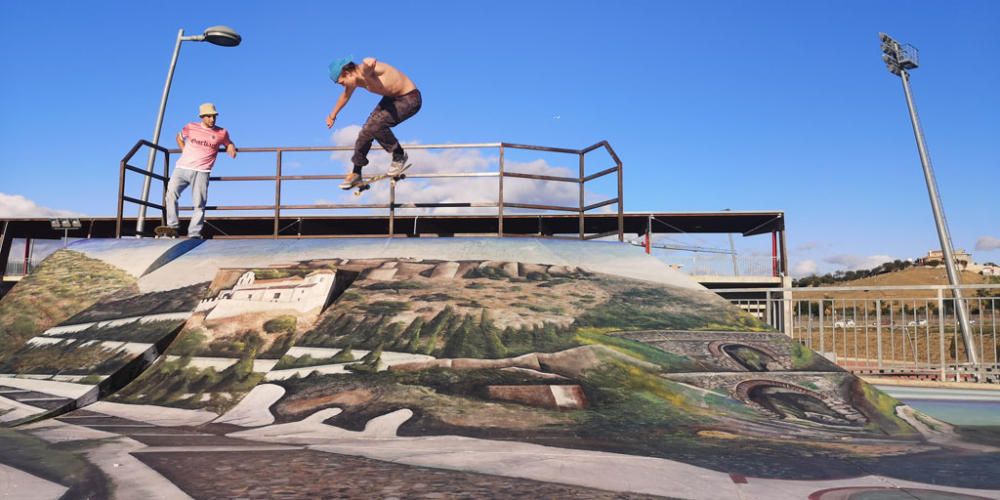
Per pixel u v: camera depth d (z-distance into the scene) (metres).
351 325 6.45
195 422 5.08
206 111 9.51
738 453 4.05
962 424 5.30
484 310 6.68
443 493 3.00
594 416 4.96
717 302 7.07
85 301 7.51
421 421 4.83
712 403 5.24
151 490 3.02
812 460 3.88
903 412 5.20
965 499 3.00
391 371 5.68
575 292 7.16
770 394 5.40
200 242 9.03
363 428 4.70
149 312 7.07
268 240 8.84
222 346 6.39
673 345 6.14
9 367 6.23
